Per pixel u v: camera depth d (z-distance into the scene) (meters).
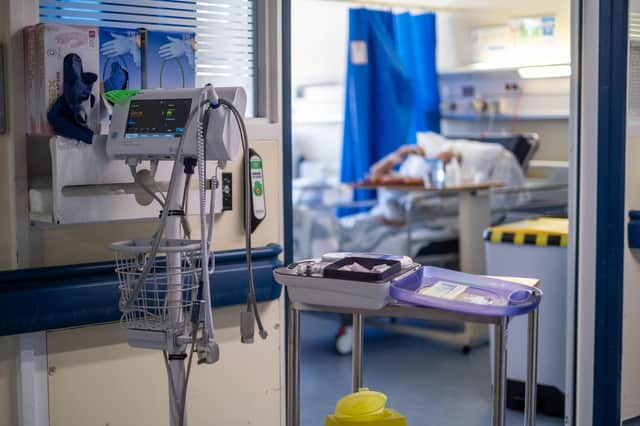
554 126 5.75
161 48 2.37
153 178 2.15
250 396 2.85
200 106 1.95
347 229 5.23
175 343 2.07
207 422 2.76
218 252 2.67
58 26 2.15
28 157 2.34
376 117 5.84
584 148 3.20
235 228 2.76
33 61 2.23
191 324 2.13
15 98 2.31
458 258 5.12
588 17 3.15
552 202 5.47
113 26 2.55
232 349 2.79
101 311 2.45
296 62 7.20
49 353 2.45
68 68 2.14
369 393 2.35
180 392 2.12
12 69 2.30
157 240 1.95
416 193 5.29
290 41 2.87
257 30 2.85
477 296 2.13
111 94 2.16
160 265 2.49
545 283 3.54
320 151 7.57
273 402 2.90
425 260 5.02
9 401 2.42
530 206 5.27
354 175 5.89
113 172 2.20
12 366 2.41
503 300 2.08
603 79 3.13
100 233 2.50
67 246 2.45
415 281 2.23
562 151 5.73
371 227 5.22
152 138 2.04
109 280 2.45
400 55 6.00
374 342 4.84
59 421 2.48
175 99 2.06
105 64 2.26
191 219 2.68
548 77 5.32
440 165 5.14
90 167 2.17
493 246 3.67
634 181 3.38
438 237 5.05
